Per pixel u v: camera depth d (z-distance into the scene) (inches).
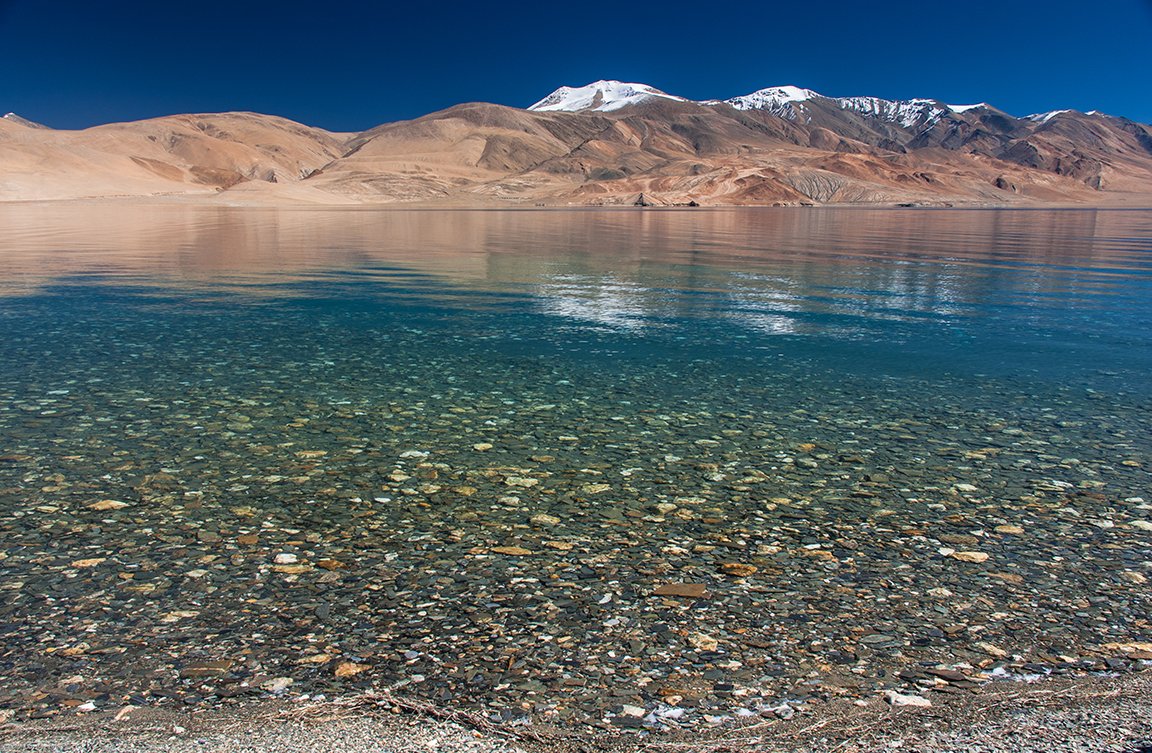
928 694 142.3
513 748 126.6
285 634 160.2
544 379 367.2
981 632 163.5
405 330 488.4
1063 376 375.9
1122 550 200.5
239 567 187.8
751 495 233.6
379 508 222.2
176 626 162.9
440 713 135.6
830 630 163.6
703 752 125.8
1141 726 132.3
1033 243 1373.0
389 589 178.4
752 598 175.9
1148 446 277.3
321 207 4156.0
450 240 1382.9
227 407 316.8
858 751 126.0
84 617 165.9
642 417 308.5
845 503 228.2
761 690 143.2
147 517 214.5
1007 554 198.2
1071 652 156.7
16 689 142.6
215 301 603.5
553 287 700.7
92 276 764.6
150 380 358.3
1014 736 129.9
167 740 128.4
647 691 142.6
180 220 2111.2
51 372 371.2
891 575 187.2
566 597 175.5
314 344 444.5
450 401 328.8
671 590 179.2
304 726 131.9
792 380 367.9
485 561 192.1
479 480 243.1
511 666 149.9
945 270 871.7
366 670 148.4
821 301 618.8
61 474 243.8
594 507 224.2
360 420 301.6
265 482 239.6
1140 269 883.4
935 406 325.4
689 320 529.3
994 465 258.7
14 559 190.4
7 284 695.1
